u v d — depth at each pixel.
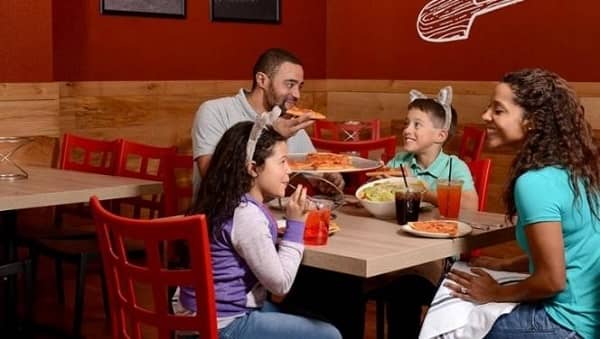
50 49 4.71
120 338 2.45
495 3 5.57
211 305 2.20
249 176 2.45
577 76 5.29
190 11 5.46
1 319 4.18
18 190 3.33
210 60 5.60
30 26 4.62
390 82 6.10
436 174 3.34
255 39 5.85
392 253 2.36
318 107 6.35
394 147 4.03
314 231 2.46
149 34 5.27
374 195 2.92
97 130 5.06
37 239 3.92
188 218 2.17
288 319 2.41
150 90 5.29
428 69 5.91
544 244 2.34
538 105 2.47
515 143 2.54
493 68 5.62
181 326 2.26
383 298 3.06
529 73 2.52
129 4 5.15
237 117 3.61
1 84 4.54
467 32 5.71
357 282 2.78
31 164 4.68
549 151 2.42
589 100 5.24
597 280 2.41
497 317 2.41
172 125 5.43
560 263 2.34
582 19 5.25
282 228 2.62
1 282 4.29
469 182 3.26
